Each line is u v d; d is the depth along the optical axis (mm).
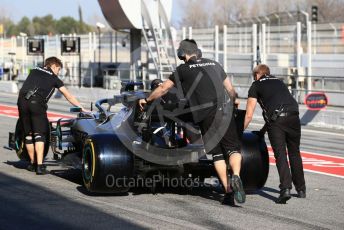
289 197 21688
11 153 34000
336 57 74375
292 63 78500
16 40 129875
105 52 120188
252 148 22719
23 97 26562
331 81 68188
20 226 17781
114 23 81750
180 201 21922
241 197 20188
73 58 116312
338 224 18938
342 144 43188
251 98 22172
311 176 28891
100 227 17750
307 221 19219
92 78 92938
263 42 74250
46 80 26641
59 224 18062
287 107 22047
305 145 42312
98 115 26641
